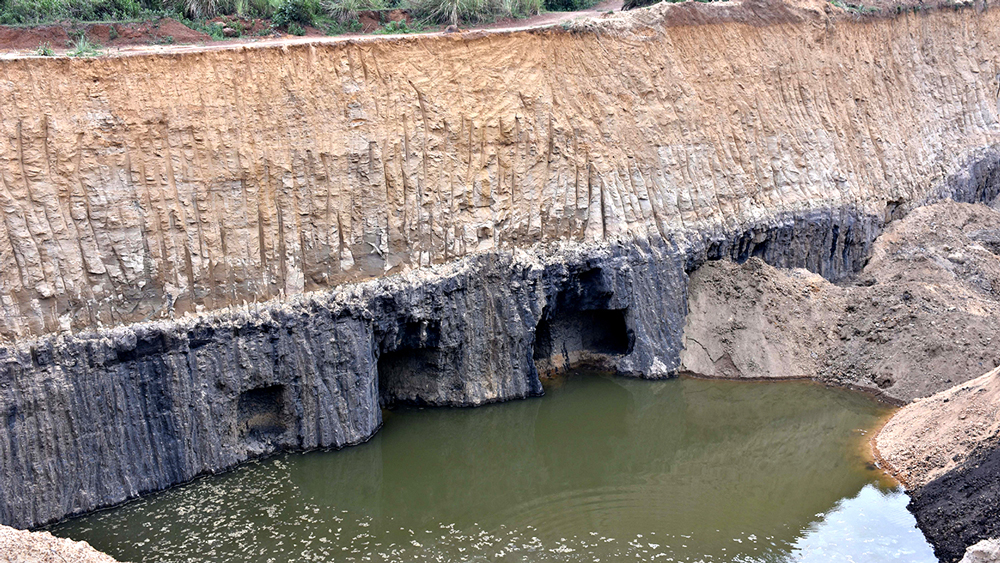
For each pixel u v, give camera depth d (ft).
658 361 83.97
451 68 78.28
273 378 67.36
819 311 86.94
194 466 64.23
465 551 57.82
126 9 82.58
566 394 81.00
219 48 68.13
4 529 49.85
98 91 62.80
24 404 57.67
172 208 64.75
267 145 68.64
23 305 59.21
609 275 82.07
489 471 68.95
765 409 78.33
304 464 67.41
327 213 70.95
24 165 60.03
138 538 57.62
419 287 73.26
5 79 59.88
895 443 69.97
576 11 113.29
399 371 77.51
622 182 84.94
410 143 74.95
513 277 78.28
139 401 62.18
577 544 58.85
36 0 79.97
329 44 72.23
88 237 61.87
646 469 69.26
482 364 77.66
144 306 63.62
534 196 80.89
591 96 84.99
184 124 65.51
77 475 59.41
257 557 56.24
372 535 59.52
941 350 78.79
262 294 68.03
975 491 59.11
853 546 58.49
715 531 60.29
